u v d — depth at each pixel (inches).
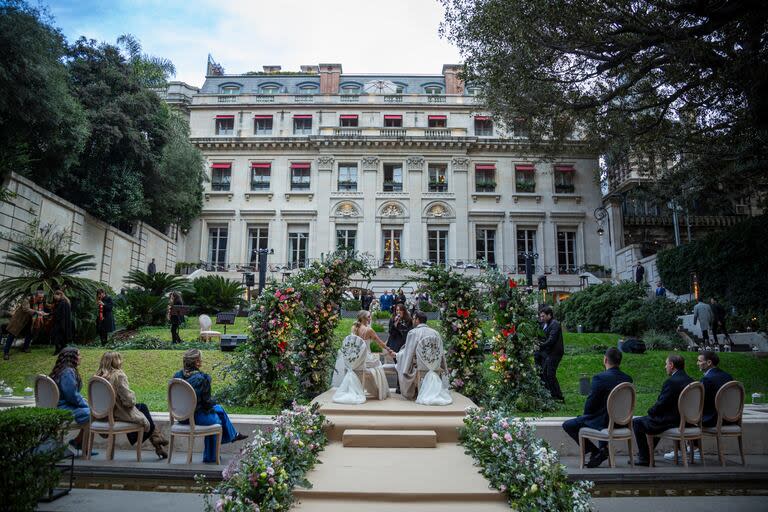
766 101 480.7
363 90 1493.6
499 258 1331.2
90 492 208.7
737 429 246.5
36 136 726.5
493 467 185.6
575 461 253.6
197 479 171.8
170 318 609.3
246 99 1419.8
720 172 805.2
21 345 557.6
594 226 1352.1
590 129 736.3
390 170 1386.6
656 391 427.5
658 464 247.6
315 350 363.3
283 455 181.6
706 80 541.3
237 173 1384.1
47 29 668.7
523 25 545.6
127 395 241.3
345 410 261.4
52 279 593.3
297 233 1362.0
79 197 932.0
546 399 336.8
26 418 172.1
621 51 529.3
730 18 465.7
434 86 1504.7
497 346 352.2
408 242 1327.5
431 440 231.0
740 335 684.7
